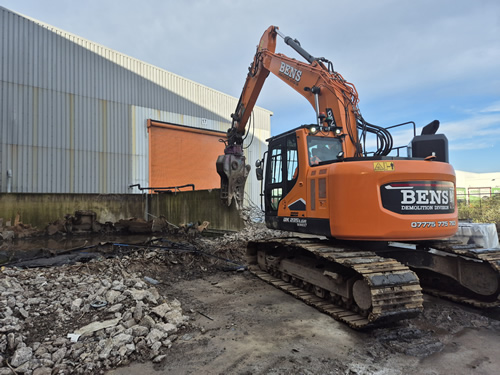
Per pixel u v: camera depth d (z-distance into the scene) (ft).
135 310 12.97
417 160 13.98
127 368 9.98
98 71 50.80
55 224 40.37
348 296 13.87
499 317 14.15
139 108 54.85
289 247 18.75
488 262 14.34
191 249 25.53
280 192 19.03
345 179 13.83
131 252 25.14
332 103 18.61
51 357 10.07
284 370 9.78
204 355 10.74
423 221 13.51
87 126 49.29
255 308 15.34
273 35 25.53
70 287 16.01
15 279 16.40
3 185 42.11
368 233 13.39
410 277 12.34
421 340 11.76
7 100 42.86
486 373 9.61
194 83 62.44
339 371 9.73
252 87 27.32
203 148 63.21
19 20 44.27
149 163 55.31
